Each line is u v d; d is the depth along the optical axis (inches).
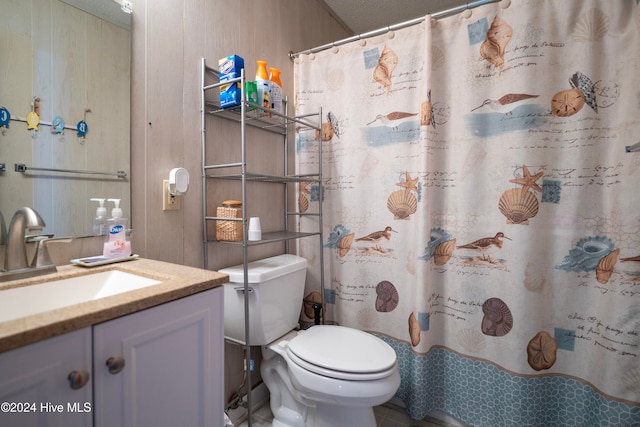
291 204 68.1
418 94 55.3
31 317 19.7
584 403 45.8
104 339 22.0
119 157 38.2
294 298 55.9
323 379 41.7
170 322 26.5
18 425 18.3
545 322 47.6
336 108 63.1
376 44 58.9
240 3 54.5
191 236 47.0
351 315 63.3
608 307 43.7
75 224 34.7
